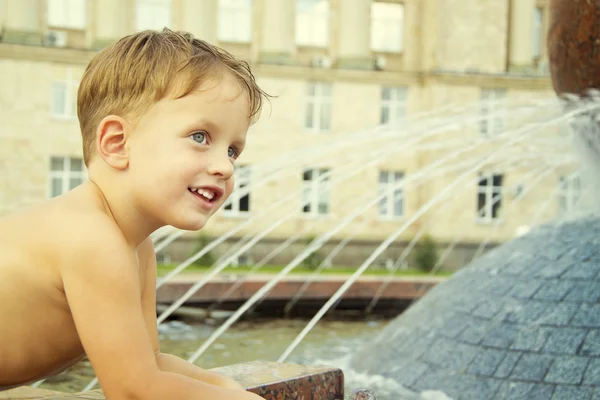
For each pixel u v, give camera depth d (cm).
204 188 119
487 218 2888
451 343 363
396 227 2872
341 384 162
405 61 3019
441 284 446
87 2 2720
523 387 312
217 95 118
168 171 117
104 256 116
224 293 845
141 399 118
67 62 2641
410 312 436
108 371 117
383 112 2977
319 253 2791
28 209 125
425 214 2872
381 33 3017
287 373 155
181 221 119
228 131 120
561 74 409
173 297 825
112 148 120
